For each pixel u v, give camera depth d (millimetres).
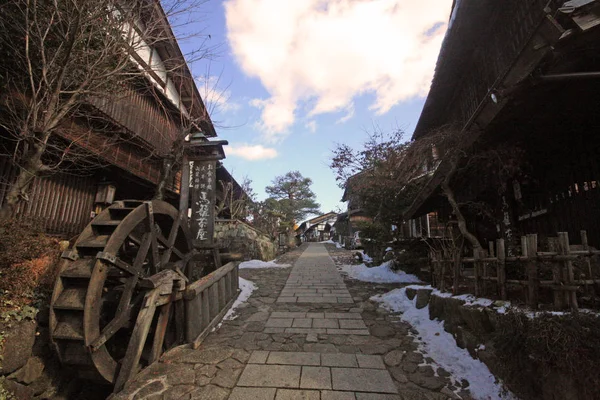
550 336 2539
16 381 3352
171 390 3408
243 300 7156
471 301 4070
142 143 7652
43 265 3943
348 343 4586
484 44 6055
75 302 3684
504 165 4902
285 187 38844
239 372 3764
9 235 3604
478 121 4051
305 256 17656
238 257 7586
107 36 4125
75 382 4078
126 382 3514
